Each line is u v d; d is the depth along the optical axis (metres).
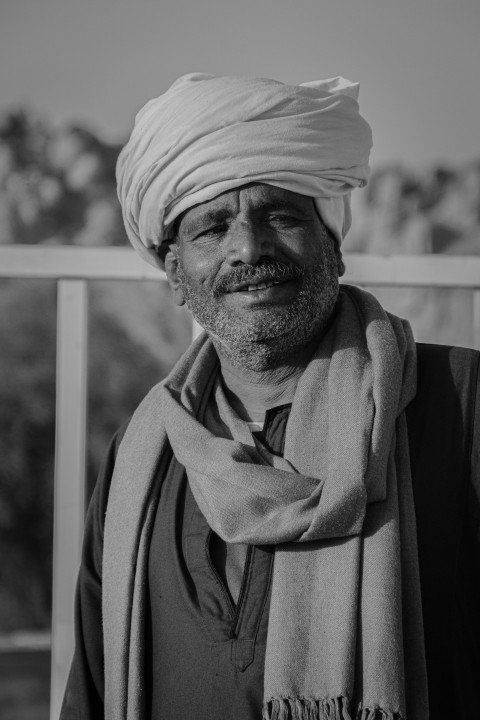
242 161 2.09
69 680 2.40
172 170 2.15
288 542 1.98
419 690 1.89
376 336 2.14
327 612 1.92
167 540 2.15
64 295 3.68
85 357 3.68
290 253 2.10
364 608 1.89
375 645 1.85
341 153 2.18
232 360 2.17
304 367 2.20
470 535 1.99
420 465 2.03
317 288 2.13
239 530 1.99
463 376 2.10
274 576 1.98
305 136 2.13
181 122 2.14
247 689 1.96
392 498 1.97
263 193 2.10
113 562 2.24
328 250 2.20
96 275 3.66
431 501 2.00
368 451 1.98
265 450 2.12
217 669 2.00
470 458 2.01
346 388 2.07
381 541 1.93
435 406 2.08
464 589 1.99
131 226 2.38
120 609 2.19
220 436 2.19
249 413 2.23
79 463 3.66
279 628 1.93
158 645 2.12
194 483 2.10
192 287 2.16
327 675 1.88
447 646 1.95
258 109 2.12
